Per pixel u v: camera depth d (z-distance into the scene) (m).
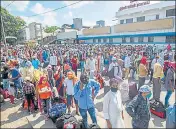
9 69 9.38
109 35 39.81
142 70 8.76
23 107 8.05
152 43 31.27
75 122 5.70
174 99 8.33
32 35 77.12
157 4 34.75
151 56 15.19
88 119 6.67
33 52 22.56
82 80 5.32
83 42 47.59
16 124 6.69
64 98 7.66
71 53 18.58
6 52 21.88
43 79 7.15
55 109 6.69
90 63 11.21
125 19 42.41
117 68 9.26
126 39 36.50
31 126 6.53
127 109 4.45
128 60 12.33
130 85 8.34
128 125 4.64
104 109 4.52
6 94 9.27
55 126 6.39
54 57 14.14
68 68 9.62
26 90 7.47
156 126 6.12
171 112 4.80
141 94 4.43
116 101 4.45
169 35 28.41
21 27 70.12
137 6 39.88
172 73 7.30
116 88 4.51
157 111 6.85
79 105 5.49
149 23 31.34
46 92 6.99
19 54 21.03
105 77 12.59
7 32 62.62
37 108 7.79
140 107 4.43
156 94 7.93
